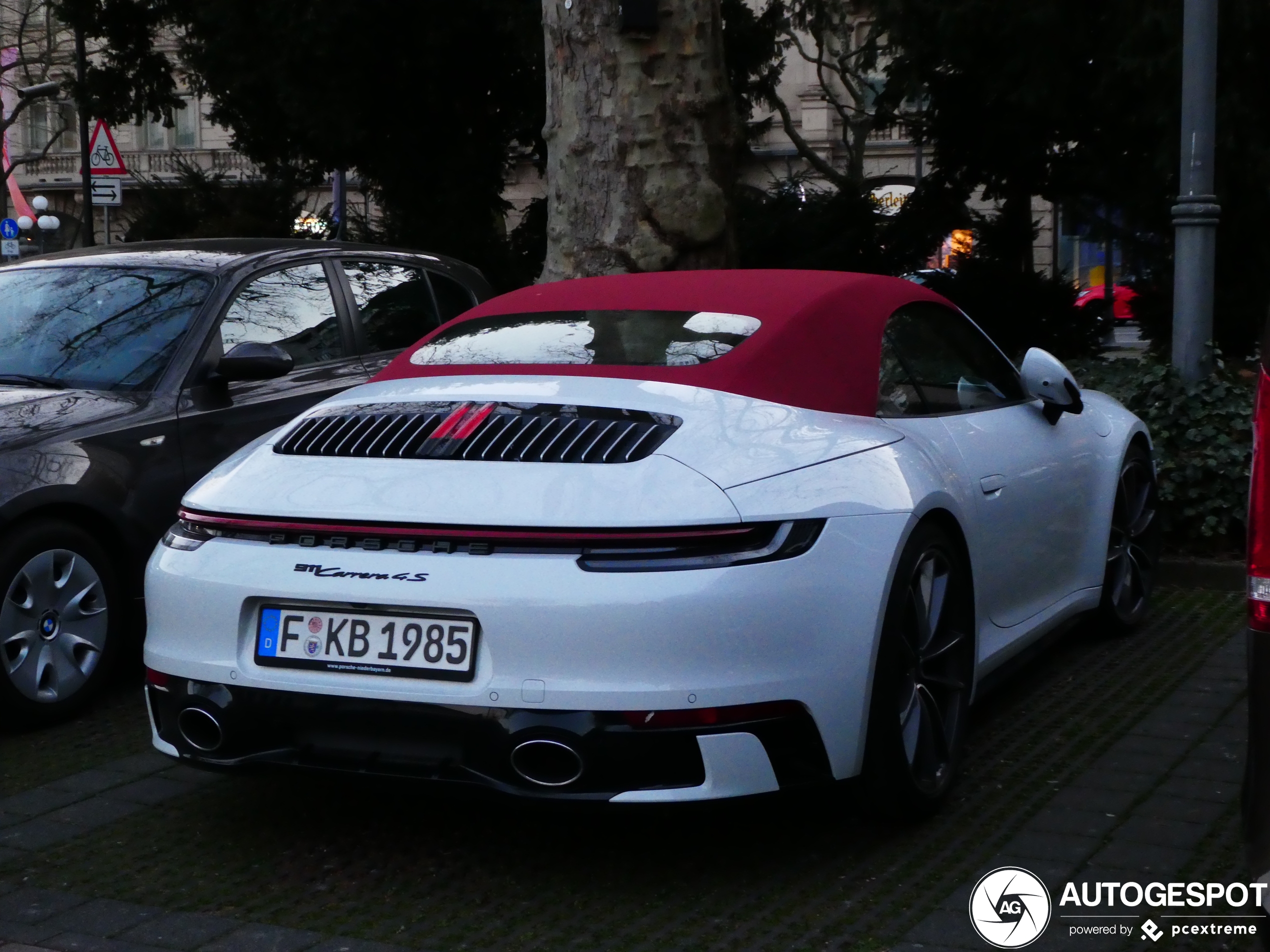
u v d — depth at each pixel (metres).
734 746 3.17
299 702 3.36
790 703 3.25
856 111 26.06
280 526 3.46
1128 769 4.22
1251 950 3.05
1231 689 5.04
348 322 6.37
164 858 3.73
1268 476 2.55
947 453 4.14
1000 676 4.54
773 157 38.12
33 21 40.03
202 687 3.49
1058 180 16.28
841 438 3.67
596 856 3.68
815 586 3.30
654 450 3.37
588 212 8.38
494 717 3.18
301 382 5.96
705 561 3.18
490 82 17.56
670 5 8.20
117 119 20.09
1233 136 11.67
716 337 3.93
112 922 3.31
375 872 3.61
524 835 3.84
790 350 3.90
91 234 25.64
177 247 6.36
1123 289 15.09
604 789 3.17
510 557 3.22
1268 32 11.53
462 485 3.36
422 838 3.84
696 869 3.57
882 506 3.54
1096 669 5.37
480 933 3.24
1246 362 11.72
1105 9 12.28
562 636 3.14
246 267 6.05
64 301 5.92
